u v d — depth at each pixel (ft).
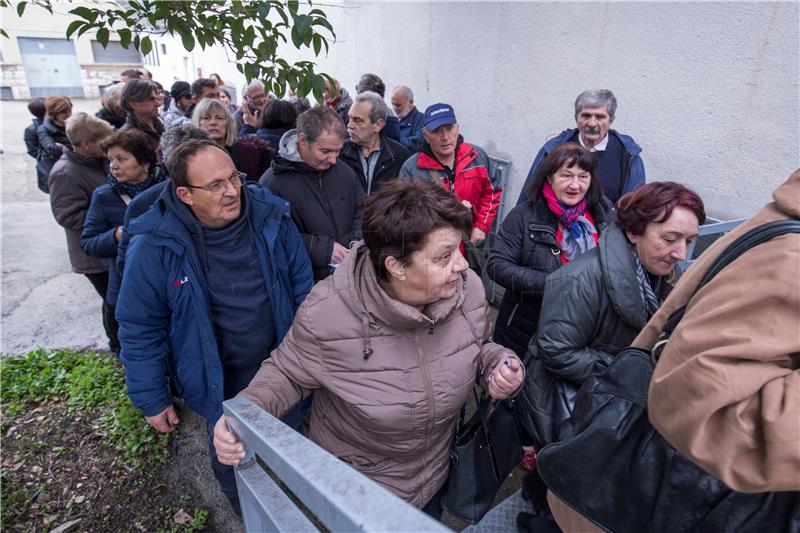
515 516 4.53
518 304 6.64
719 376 2.00
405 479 4.07
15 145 35.63
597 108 8.07
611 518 3.00
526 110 11.37
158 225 4.86
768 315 1.97
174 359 5.37
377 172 10.03
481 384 4.21
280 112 11.18
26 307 12.80
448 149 9.03
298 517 2.37
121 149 7.27
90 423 8.45
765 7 6.93
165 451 7.85
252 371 5.84
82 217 8.77
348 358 3.63
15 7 4.92
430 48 14.25
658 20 8.38
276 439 2.27
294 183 7.39
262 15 4.68
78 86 61.77
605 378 3.17
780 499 2.34
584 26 9.68
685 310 2.70
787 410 1.87
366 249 3.76
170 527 6.61
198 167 4.66
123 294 5.00
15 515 6.73
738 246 2.37
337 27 19.57
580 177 6.18
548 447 3.37
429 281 3.29
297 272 6.05
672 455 2.63
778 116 7.04
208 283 5.18
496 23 11.75
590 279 4.62
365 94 9.60
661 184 4.39
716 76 7.73
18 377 9.53
